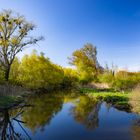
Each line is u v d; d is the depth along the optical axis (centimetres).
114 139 1559
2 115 2525
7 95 3597
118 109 2861
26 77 5088
